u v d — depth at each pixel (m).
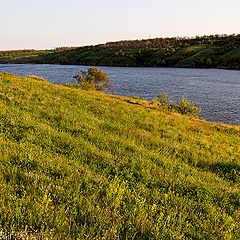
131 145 14.83
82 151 11.99
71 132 15.36
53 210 6.48
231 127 34.41
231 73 154.62
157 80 123.12
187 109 44.22
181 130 25.45
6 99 20.25
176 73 158.38
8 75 36.31
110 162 11.21
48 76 138.62
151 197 8.79
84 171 9.55
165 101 44.81
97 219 6.43
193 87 101.88
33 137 12.50
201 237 6.96
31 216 5.96
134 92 90.81
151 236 6.39
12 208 6.18
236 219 8.70
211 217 8.30
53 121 17.09
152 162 12.83
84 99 27.92
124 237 6.18
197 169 14.30
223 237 7.12
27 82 30.88
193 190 10.41
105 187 8.53
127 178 10.11
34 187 7.44
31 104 20.47
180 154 16.23
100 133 16.39
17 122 14.47
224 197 10.24
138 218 6.84
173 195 9.30
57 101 23.88
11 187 7.21
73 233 5.75
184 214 7.93
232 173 14.57
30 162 9.34
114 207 7.33
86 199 7.26
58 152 11.57
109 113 23.88
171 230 6.69
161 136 20.81
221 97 82.12
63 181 8.32
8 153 9.78
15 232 5.32
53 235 5.58
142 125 22.48
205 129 29.38
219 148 21.11
